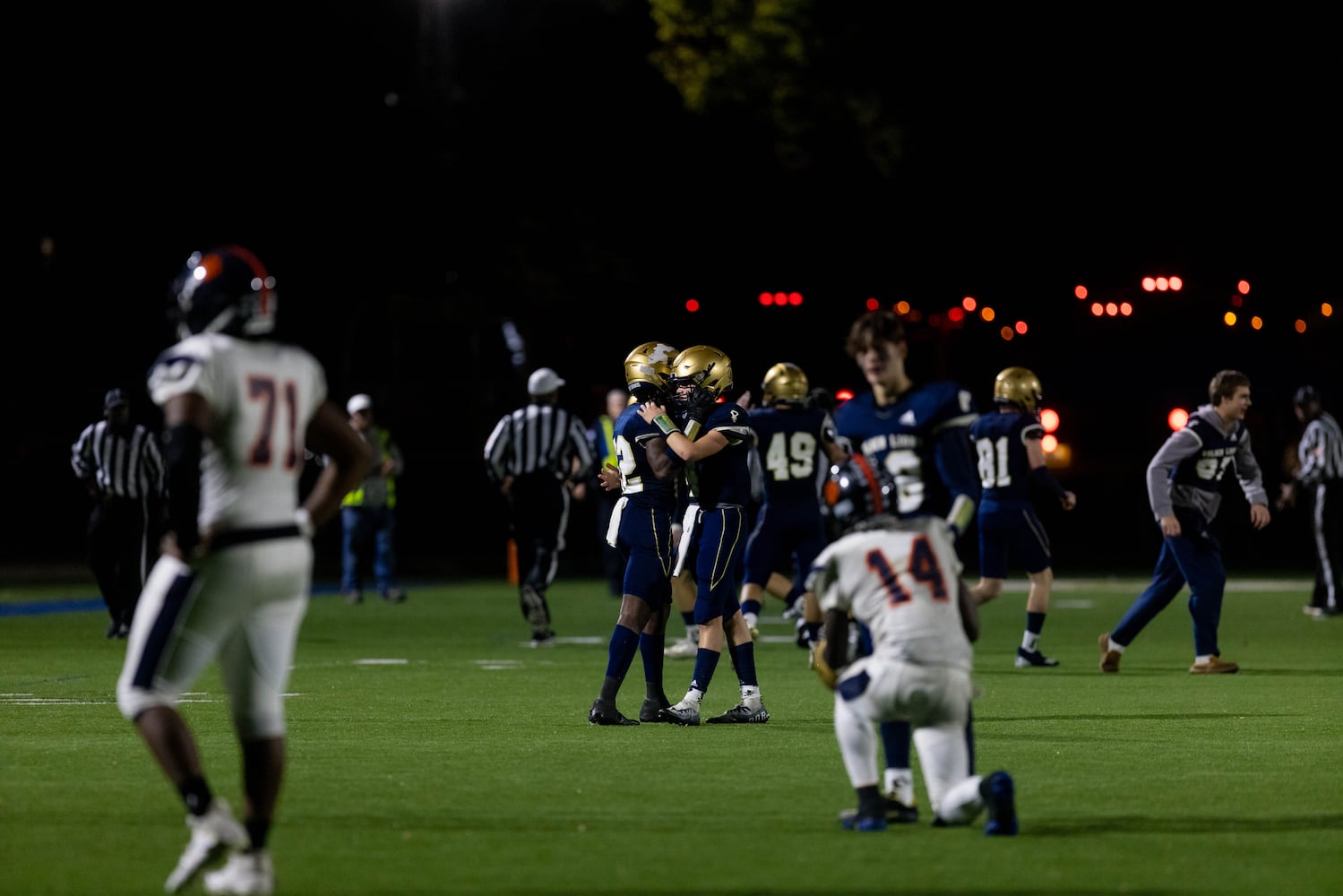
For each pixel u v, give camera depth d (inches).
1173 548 1956.2
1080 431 5093.5
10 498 5142.7
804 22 4717.0
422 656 2202.3
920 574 930.1
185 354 794.8
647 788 1128.8
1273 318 5064.0
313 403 842.8
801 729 1444.4
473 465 5167.3
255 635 817.5
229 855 896.9
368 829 981.2
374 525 3321.9
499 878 851.4
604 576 4370.1
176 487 776.3
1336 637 2504.9
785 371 1923.0
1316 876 858.1
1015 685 1846.7
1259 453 4960.6
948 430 937.5
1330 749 1323.8
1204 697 1710.1
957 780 957.2
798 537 1920.5
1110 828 986.1
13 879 846.5
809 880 848.3
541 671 1994.3
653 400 1486.2
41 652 2215.8
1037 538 2053.4
